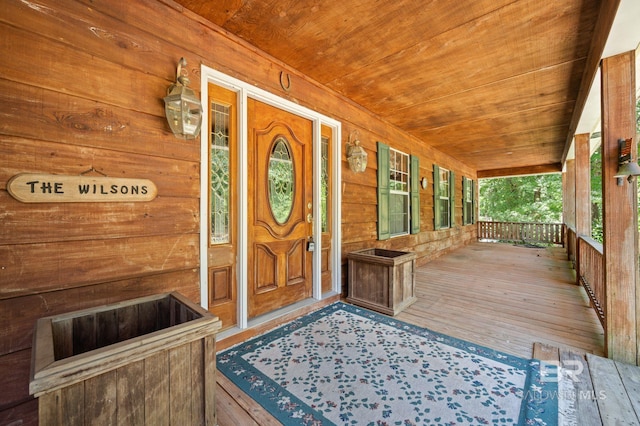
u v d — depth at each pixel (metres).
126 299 1.64
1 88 1.26
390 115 4.05
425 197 5.76
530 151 6.36
